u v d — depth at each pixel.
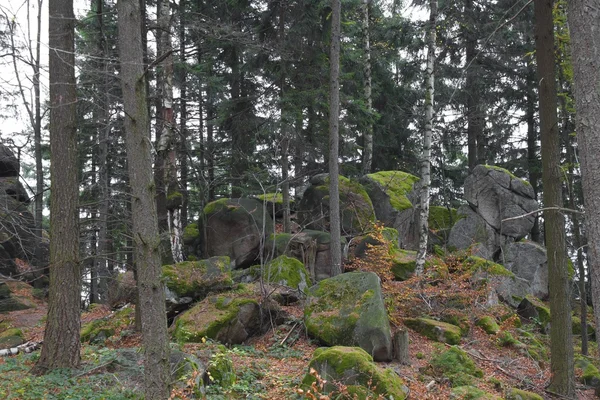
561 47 10.96
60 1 9.37
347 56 23.97
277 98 19.17
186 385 7.73
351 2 24.61
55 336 8.97
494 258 20.69
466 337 13.79
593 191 5.45
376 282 11.96
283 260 14.86
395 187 21.73
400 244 20.39
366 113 20.28
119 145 17.62
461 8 21.77
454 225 21.64
